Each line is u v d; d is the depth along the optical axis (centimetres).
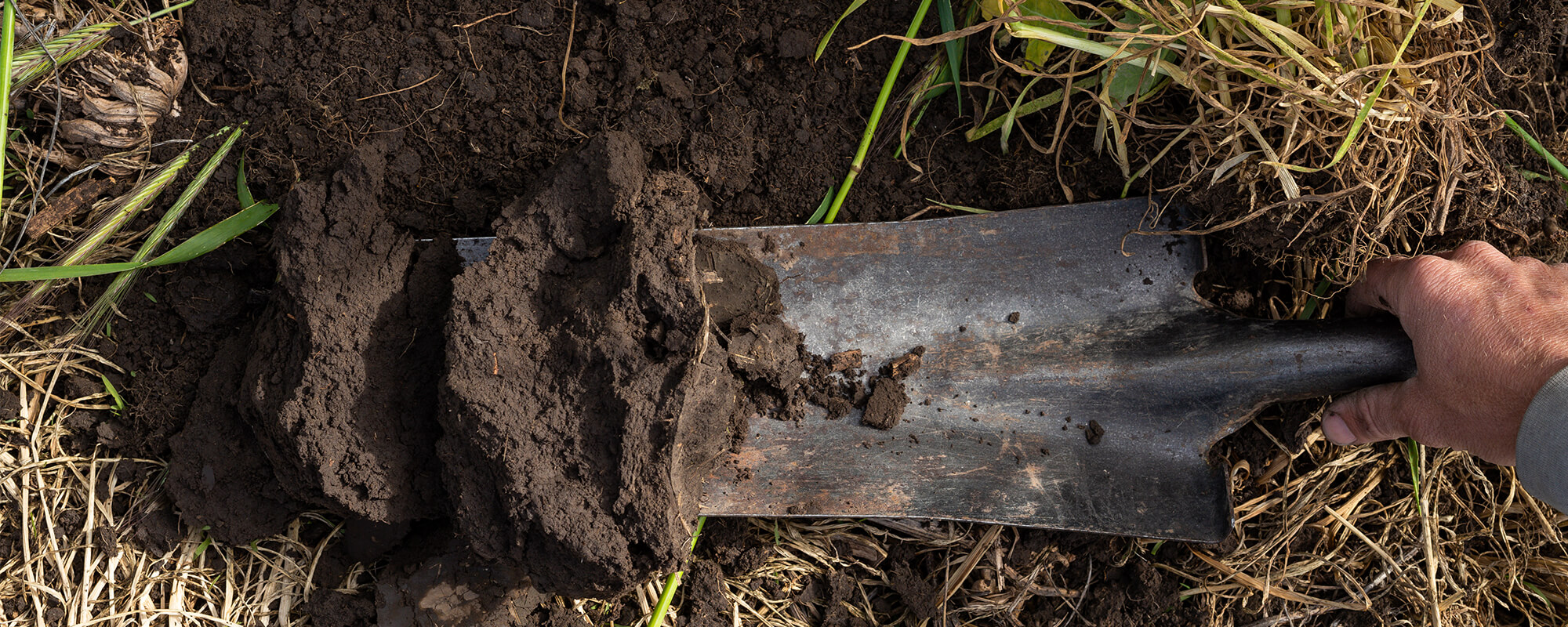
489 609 73
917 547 77
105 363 73
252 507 72
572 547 67
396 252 71
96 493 72
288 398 68
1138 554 78
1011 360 75
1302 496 78
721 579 76
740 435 73
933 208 76
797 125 75
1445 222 71
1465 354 69
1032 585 77
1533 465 67
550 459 67
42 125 72
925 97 75
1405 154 70
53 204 71
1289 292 77
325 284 69
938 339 75
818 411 74
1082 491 75
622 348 67
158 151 73
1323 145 70
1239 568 78
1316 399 77
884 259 75
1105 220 74
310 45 73
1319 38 70
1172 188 72
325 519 74
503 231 69
